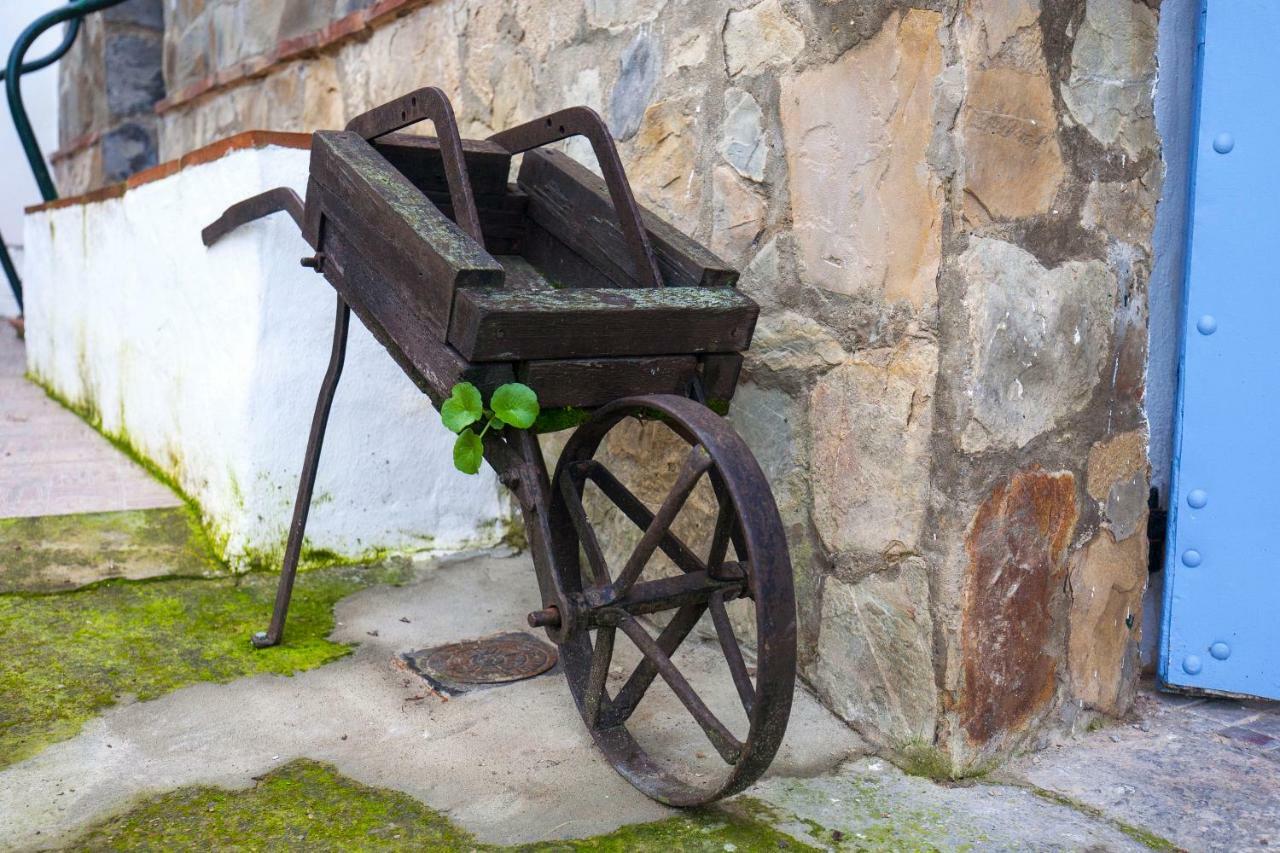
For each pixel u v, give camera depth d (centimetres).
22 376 542
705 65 243
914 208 197
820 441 221
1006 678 204
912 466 202
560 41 293
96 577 281
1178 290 244
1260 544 226
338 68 416
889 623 209
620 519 285
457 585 295
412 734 210
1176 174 239
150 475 357
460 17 336
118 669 234
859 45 204
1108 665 225
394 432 308
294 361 291
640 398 173
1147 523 231
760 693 157
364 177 205
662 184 260
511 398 174
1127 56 211
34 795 183
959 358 193
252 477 290
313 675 236
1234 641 230
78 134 688
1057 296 204
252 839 171
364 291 213
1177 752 213
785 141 223
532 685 233
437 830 176
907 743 206
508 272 243
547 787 191
